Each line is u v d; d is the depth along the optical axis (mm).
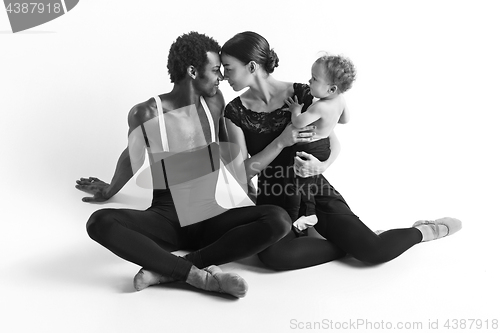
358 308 3332
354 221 3768
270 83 3738
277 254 3605
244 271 3664
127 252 3334
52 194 4707
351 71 3637
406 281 3621
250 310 3266
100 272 3650
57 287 3480
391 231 3832
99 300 3342
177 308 3270
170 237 3684
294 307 3309
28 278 3578
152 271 3402
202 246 3746
